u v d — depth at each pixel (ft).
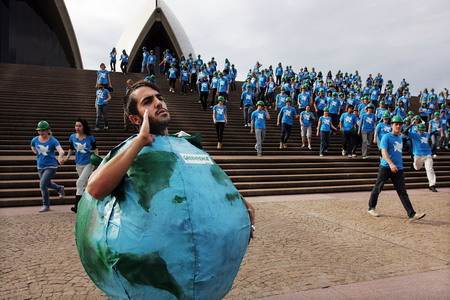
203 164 4.83
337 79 78.48
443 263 12.90
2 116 37.11
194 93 64.59
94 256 4.39
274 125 51.57
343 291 10.29
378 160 39.24
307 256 13.30
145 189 4.25
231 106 58.03
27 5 115.55
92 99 48.29
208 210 4.31
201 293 4.20
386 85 76.33
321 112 52.85
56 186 21.94
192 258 4.08
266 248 14.10
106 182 4.17
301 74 76.28
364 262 12.85
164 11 142.00
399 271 12.03
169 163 4.48
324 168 34.96
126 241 4.06
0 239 14.37
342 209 22.52
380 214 21.22
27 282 10.24
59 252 12.92
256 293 10.01
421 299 9.86
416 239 15.98
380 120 49.60
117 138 36.58
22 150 31.07
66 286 10.04
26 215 19.13
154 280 4.05
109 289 4.50
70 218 18.45
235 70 71.56
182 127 44.42
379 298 9.88
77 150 19.85
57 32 125.29
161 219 4.08
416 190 32.73
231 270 4.55
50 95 47.21
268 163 34.22
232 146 41.04
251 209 5.54
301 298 9.76
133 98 5.20
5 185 23.70
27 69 60.64
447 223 19.11
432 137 45.47
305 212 21.38
